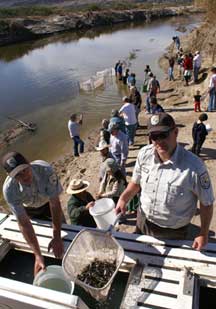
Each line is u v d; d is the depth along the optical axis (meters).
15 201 2.81
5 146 13.62
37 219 3.23
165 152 2.57
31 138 14.17
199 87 16.22
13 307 2.22
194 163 2.58
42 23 48.81
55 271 2.58
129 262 2.57
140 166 2.82
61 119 15.90
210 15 24.56
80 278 2.53
